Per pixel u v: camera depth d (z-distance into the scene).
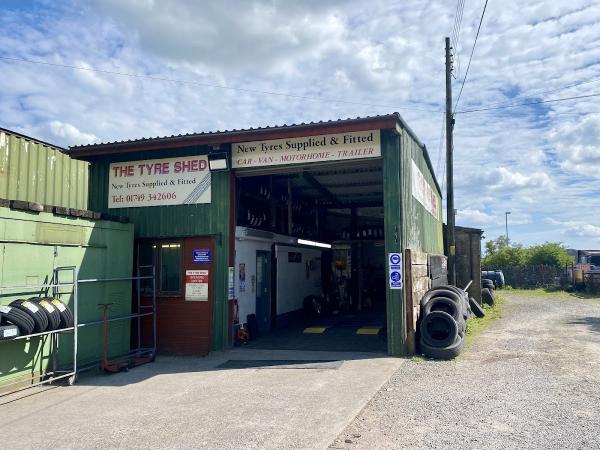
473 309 16.22
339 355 10.11
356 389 7.32
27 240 8.24
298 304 16.64
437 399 6.71
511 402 6.53
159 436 5.63
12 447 5.45
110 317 10.26
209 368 9.46
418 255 12.33
